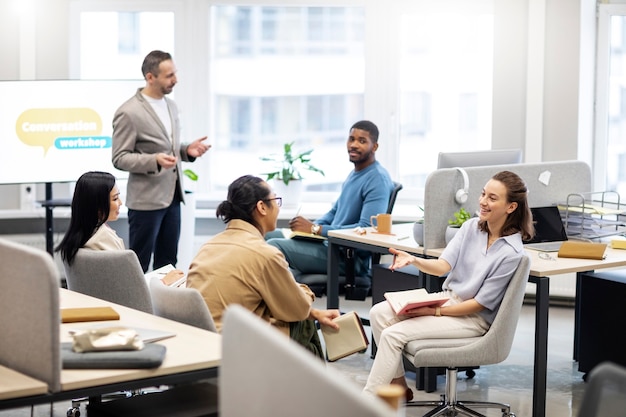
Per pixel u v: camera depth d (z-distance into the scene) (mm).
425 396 4723
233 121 7719
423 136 7531
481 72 7391
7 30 7195
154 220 5914
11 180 6719
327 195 7684
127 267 3822
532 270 4285
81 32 7473
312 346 3826
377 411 1479
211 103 7691
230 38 7633
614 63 7098
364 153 5887
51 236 6777
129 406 2842
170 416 2742
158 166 5785
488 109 7418
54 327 2441
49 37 7285
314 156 7730
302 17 7590
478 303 4059
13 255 2545
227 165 7770
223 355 1806
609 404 2025
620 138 7176
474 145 7473
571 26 6801
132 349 2609
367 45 7457
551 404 4641
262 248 3604
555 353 5562
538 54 6840
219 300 3555
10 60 7215
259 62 7656
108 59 7527
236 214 3707
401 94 7527
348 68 7613
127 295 3850
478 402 4316
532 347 5691
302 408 1619
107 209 3951
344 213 5957
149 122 5852
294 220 5898
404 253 4332
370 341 5648
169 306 3264
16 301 2549
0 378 2500
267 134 7723
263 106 7703
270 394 1689
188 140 7652
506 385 4953
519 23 6883
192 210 6902
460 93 7441
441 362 3965
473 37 7375
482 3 7281
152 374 2553
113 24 7504
